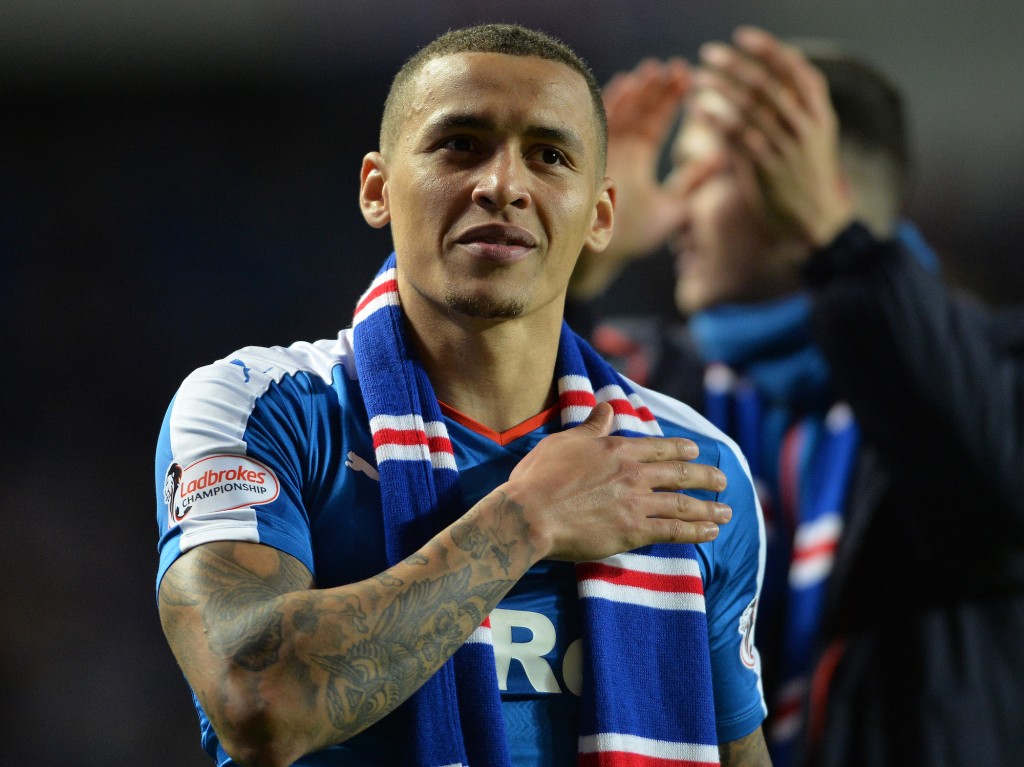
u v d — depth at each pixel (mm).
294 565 5727
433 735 5660
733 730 7086
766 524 11656
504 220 5945
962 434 10109
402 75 6523
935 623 10609
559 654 6109
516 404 6523
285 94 32312
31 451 30891
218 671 5277
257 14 30562
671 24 29375
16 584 28031
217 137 32688
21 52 31078
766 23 29422
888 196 12188
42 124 32469
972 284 14242
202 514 5770
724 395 12156
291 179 32750
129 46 31016
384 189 6711
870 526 10953
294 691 5215
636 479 6031
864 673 10672
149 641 27406
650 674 6250
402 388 6246
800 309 11805
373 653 5316
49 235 32469
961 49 29438
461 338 6297
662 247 27750
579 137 6184
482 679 5805
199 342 32156
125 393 31672
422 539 5926
